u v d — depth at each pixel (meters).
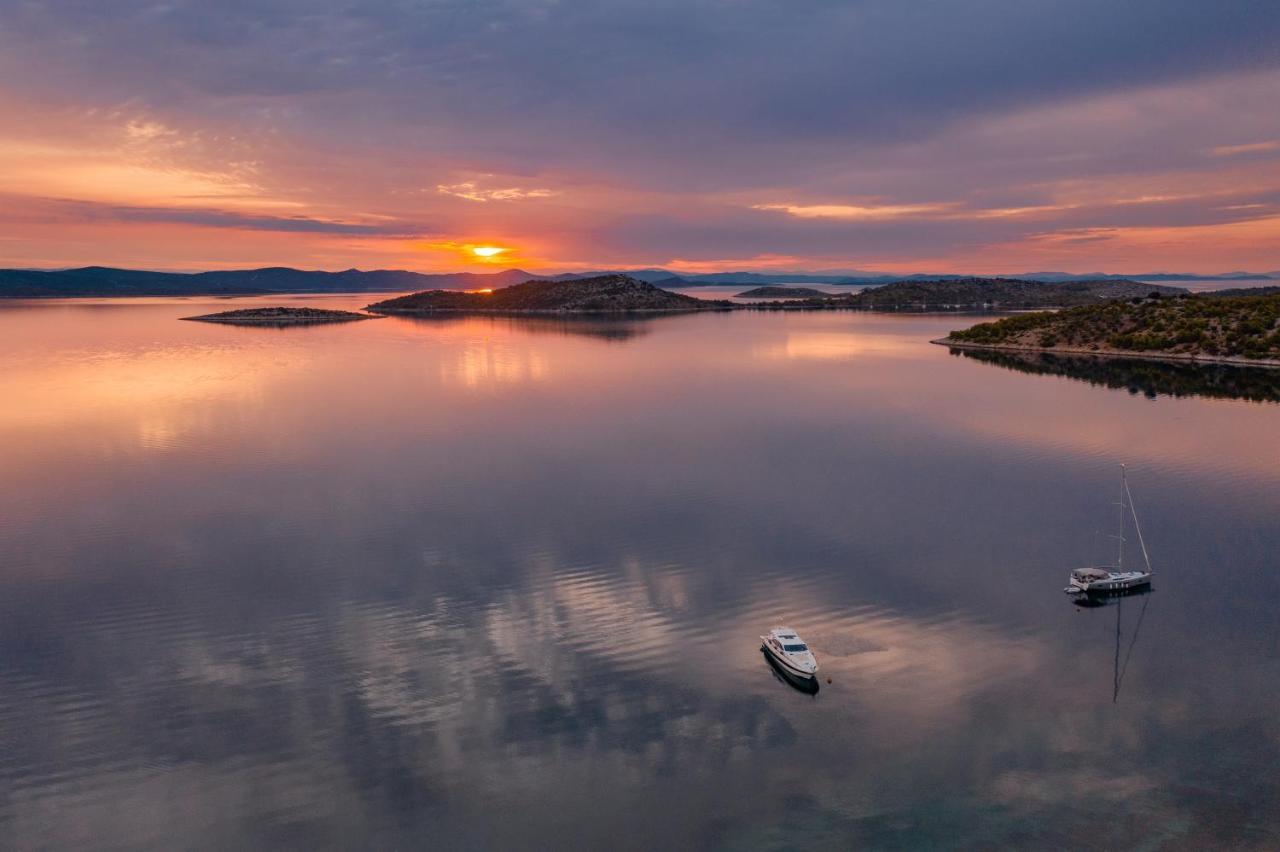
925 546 65.81
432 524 71.94
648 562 62.47
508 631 51.12
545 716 41.84
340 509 76.56
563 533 69.38
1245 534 68.38
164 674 46.16
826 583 58.28
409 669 46.59
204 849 32.88
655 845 32.75
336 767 37.88
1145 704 42.28
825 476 88.44
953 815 34.09
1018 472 89.81
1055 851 31.78
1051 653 47.91
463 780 36.91
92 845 33.09
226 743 39.75
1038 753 38.22
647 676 45.69
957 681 44.91
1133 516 72.00
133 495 81.56
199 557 64.12
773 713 41.88
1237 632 50.31
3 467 93.38
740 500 79.06
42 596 56.69
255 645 49.47
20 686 44.94
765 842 32.78
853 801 35.16
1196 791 35.19
